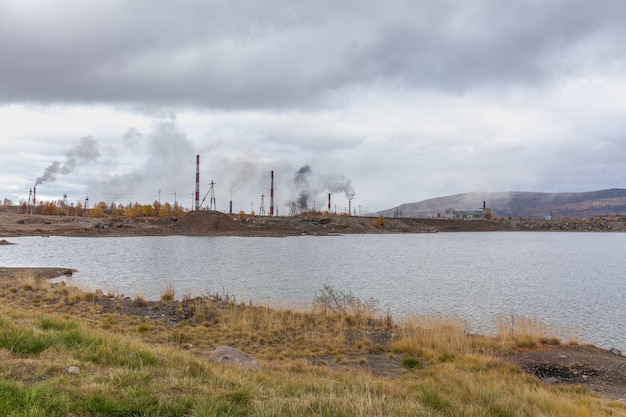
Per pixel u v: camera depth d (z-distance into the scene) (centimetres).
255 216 17450
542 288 3719
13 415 502
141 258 5634
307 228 15388
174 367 835
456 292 3462
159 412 561
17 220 12012
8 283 2645
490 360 1452
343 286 3659
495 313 2694
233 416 582
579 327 2347
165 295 2455
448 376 1185
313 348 1584
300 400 664
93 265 4753
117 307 2103
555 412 878
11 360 753
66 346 884
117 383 661
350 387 890
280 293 3203
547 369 1444
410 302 3022
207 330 1766
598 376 1388
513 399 913
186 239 10306
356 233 15912
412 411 691
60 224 11894
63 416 528
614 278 4406
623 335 2181
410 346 1590
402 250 8200
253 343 1611
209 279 3862
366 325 2016
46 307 2006
